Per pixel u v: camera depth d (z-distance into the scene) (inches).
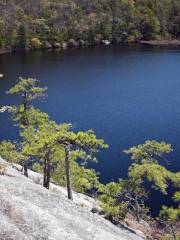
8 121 3265.3
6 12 7204.7
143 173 1314.0
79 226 981.2
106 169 2437.3
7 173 1157.7
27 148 1378.0
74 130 3129.9
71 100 3939.5
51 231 855.1
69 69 5206.7
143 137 2952.8
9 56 6284.5
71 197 1374.3
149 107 3695.9
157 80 4677.7
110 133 3036.4
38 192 1085.1
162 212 1333.7
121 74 4965.6
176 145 2785.4
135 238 1245.7
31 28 7145.7
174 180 1323.8
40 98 3983.8
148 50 6653.5
